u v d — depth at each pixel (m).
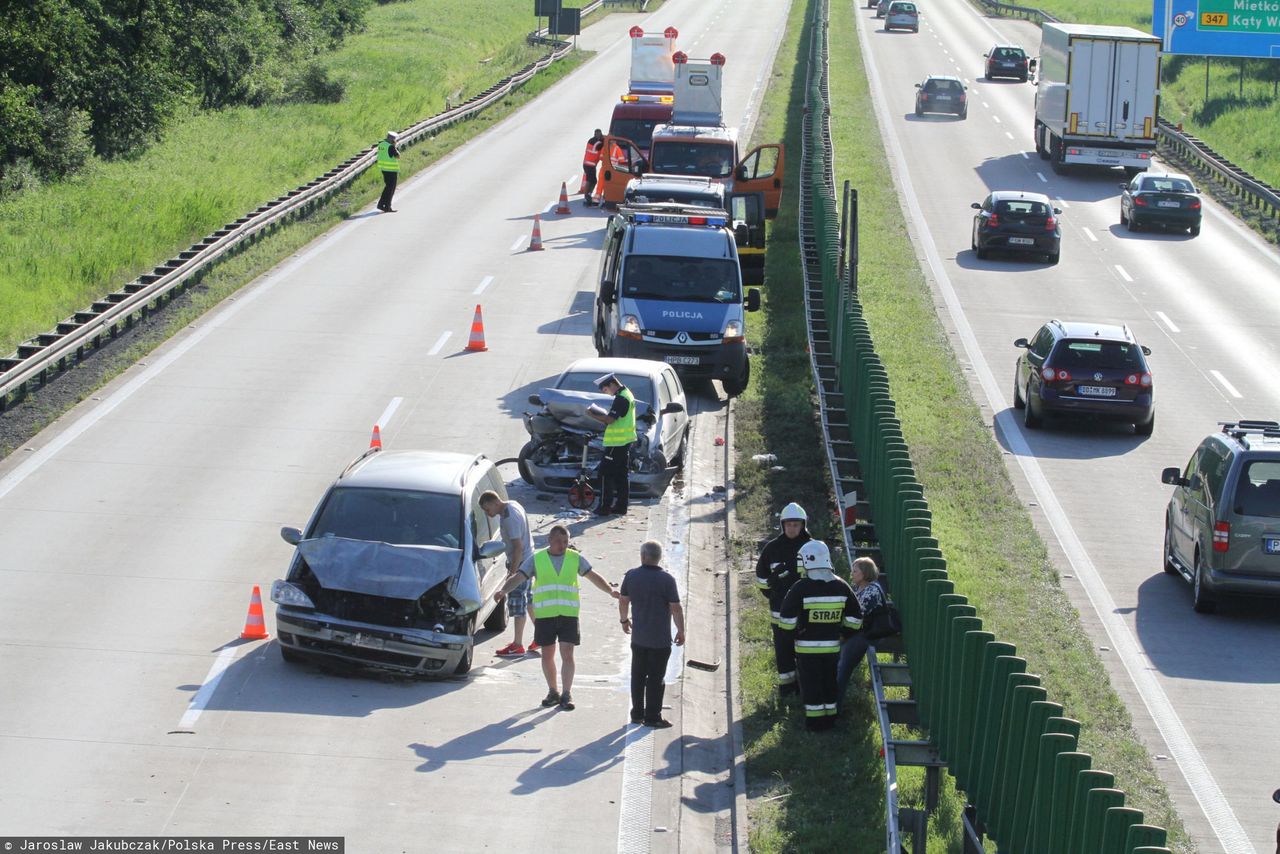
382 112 154.25
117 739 31.64
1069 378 63.88
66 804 28.59
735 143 95.00
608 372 55.25
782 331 77.81
